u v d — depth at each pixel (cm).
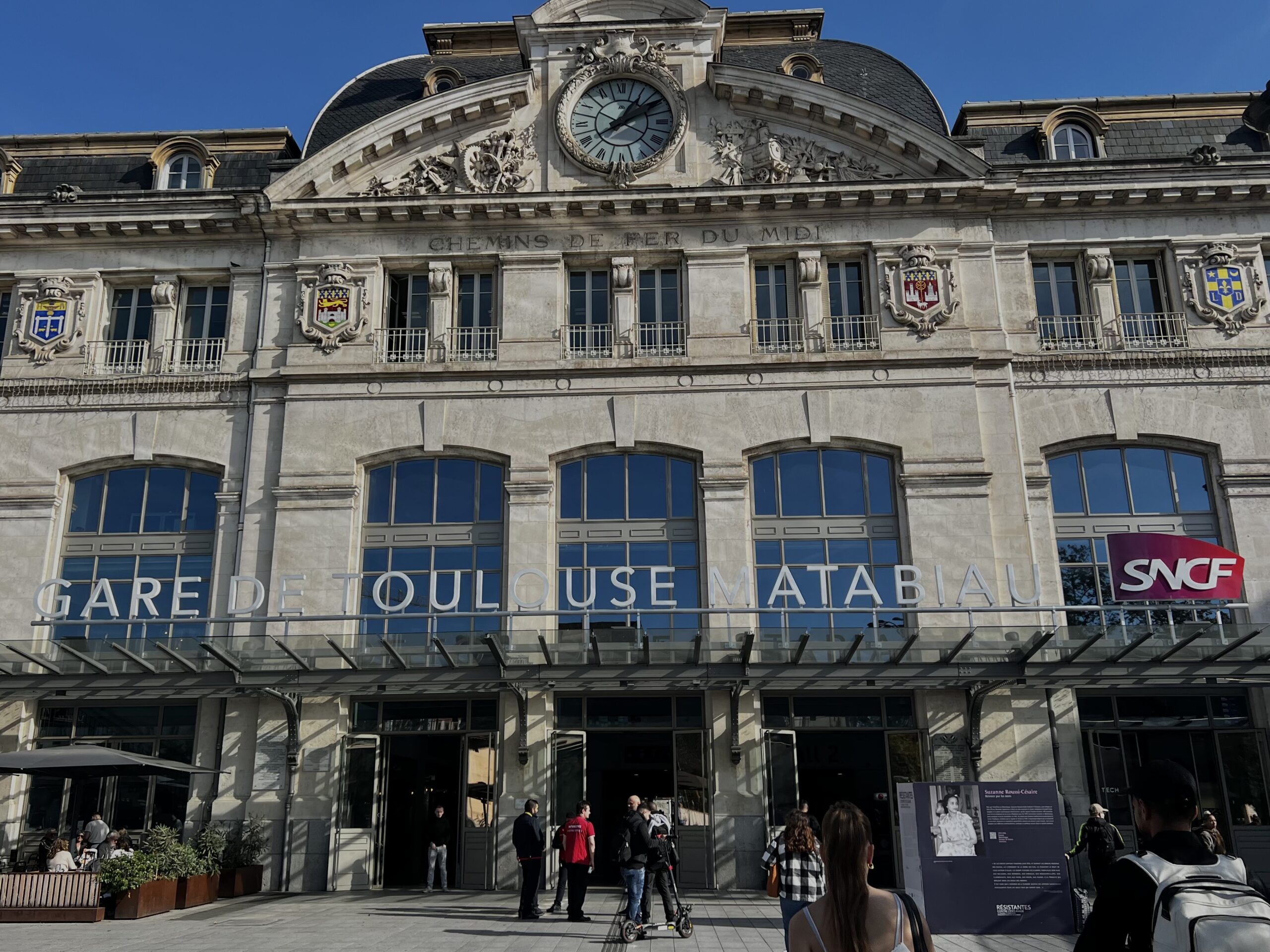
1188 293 2541
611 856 2283
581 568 2419
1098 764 2272
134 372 2605
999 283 2562
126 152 2867
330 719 2316
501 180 2633
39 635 2430
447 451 2492
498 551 2447
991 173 2555
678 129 2647
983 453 2423
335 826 2253
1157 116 2769
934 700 2275
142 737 2373
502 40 3008
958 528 2377
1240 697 2300
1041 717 2252
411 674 2111
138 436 2544
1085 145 2722
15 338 2625
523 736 2253
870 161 2622
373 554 2456
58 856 1955
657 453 2488
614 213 2597
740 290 2556
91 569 2489
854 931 459
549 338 2545
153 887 1781
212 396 2566
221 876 2077
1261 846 2205
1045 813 1327
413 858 2339
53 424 2561
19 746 2342
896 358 2478
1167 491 2448
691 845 2239
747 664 2077
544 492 2444
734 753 2245
